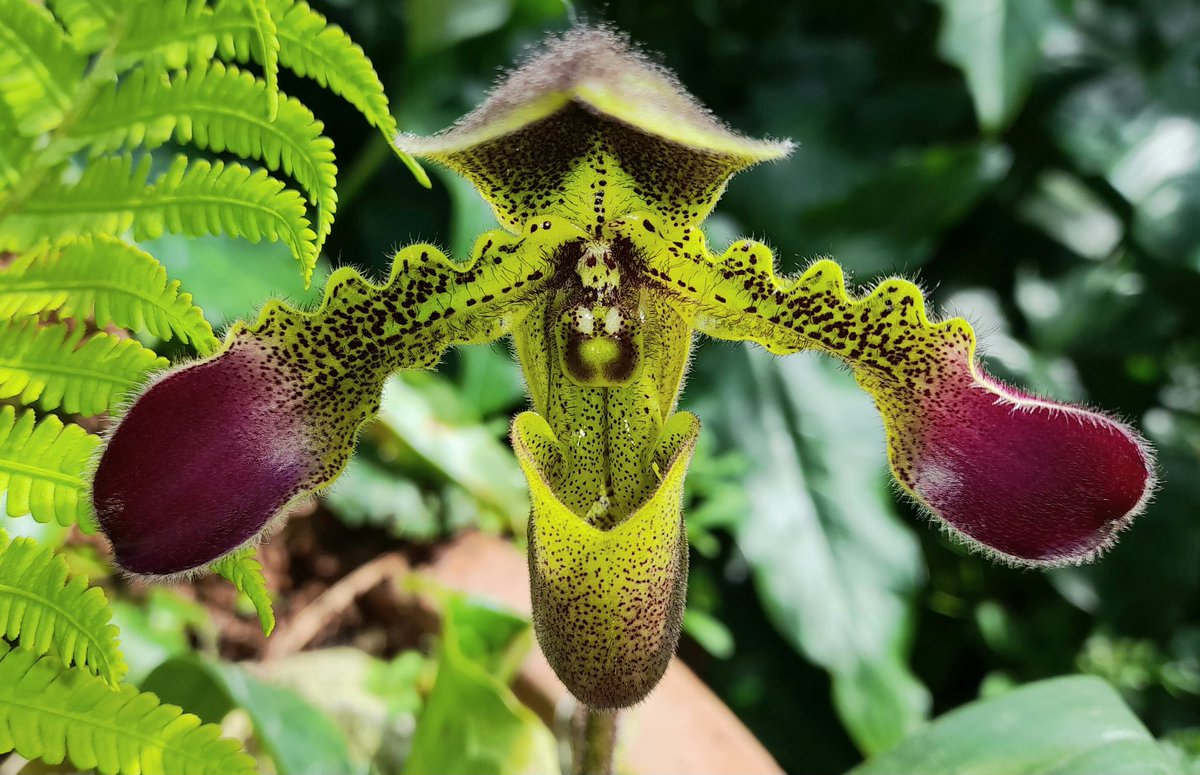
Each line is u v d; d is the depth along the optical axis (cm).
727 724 17
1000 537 10
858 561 21
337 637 19
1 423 9
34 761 12
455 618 16
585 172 9
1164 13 26
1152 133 25
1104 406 26
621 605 9
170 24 8
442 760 14
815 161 25
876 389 10
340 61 9
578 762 12
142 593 16
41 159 8
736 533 21
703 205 10
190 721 9
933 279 27
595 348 11
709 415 22
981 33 21
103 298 9
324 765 12
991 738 11
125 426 9
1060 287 26
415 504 20
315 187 9
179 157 8
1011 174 27
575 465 11
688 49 27
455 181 19
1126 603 24
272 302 9
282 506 10
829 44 27
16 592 8
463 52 23
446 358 23
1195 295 25
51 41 8
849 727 20
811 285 10
